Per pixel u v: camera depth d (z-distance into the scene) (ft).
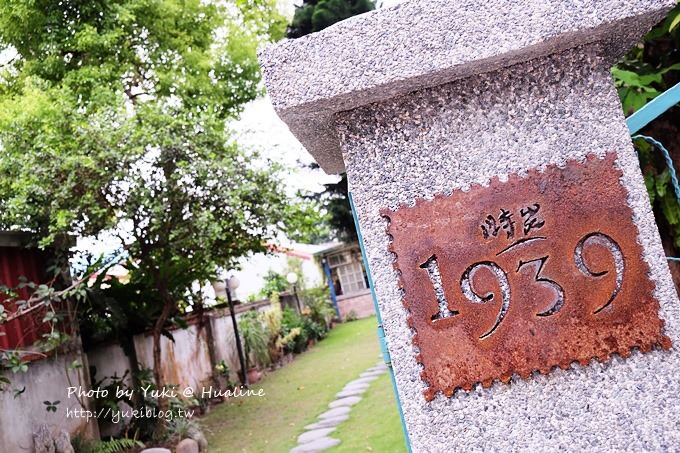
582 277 3.57
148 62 22.11
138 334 19.86
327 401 19.66
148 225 15.14
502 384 3.58
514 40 3.47
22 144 14.83
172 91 22.00
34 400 13.62
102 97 16.84
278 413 19.36
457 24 3.51
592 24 3.43
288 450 14.30
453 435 3.58
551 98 3.73
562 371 3.56
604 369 3.54
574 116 3.70
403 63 3.53
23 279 13.05
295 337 35.40
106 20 20.34
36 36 20.38
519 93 3.75
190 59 22.41
